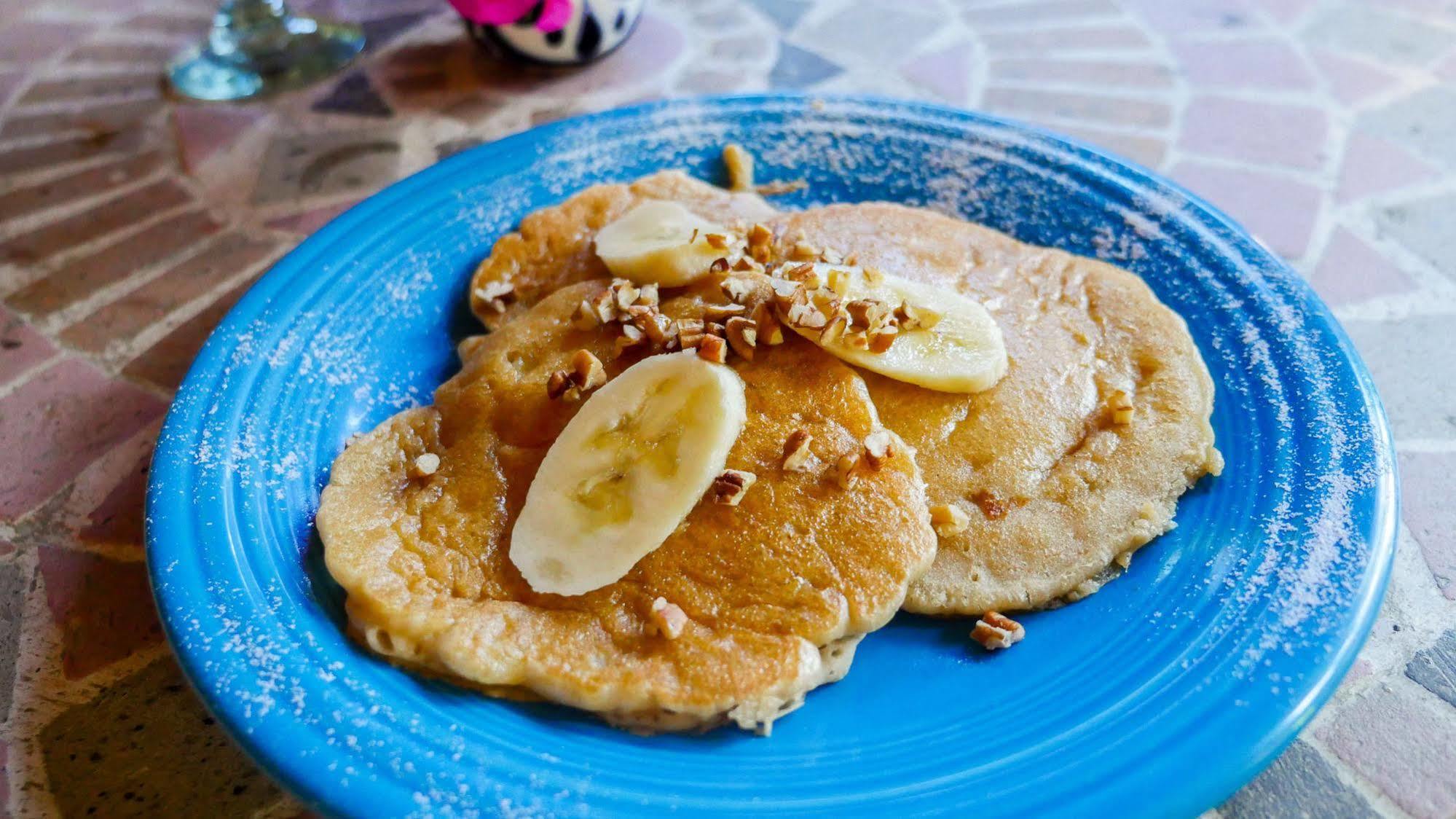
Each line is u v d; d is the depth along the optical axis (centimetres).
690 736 17
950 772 16
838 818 15
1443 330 25
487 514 19
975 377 20
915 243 24
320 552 20
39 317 28
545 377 21
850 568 18
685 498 18
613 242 24
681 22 41
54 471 24
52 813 17
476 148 28
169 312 28
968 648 19
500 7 35
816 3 42
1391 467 19
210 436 21
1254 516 19
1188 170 31
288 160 34
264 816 17
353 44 40
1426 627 19
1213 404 21
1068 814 15
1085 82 36
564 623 18
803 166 29
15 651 20
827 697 18
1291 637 17
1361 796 17
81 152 35
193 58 40
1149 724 16
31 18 44
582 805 15
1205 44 37
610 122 29
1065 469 20
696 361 19
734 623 18
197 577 18
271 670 17
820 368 20
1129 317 22
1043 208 26
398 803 15
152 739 18
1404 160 31
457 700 17
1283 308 22
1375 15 39
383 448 21
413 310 25
